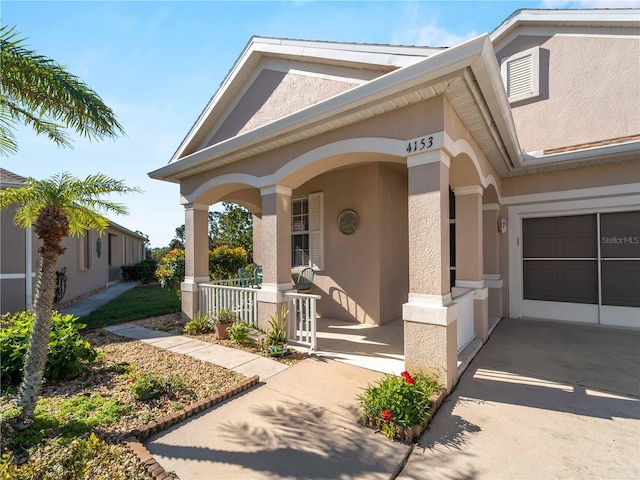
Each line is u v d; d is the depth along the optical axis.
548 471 2.57
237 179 6.55
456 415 3.40
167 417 3.28
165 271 9.77
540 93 8.08
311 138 5.29
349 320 7.56
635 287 6.70
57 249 3.36
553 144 7.89
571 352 5.33
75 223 4.12
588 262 7.17
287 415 3.42
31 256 8.55
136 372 4.53
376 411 3.20
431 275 3.93
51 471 2.53
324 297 8.02
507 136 5.27
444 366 3.78
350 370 4.57
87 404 3.59
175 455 2.79
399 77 3.79
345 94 4.24
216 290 7.11
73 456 2.71
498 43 8.80
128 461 2.67
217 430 3.17
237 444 2.95
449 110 4.07
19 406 3.16
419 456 2.78
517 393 3.89
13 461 2.64
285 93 6.00
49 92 3.36
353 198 7.56
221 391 3.90
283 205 5.96
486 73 3.59
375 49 4.50
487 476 2.53
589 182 7.00
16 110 3.72
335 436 3.05
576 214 7.27
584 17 7.46
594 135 7.42
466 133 4.82
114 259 21.20
